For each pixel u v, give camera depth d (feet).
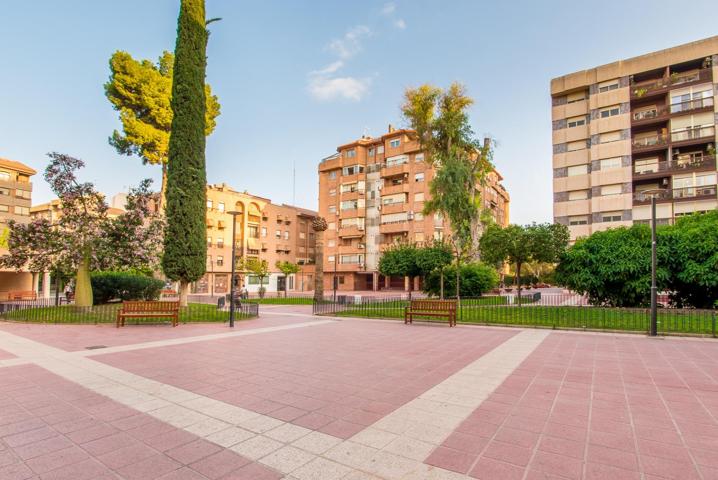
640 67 112.68
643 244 53.57
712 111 103.30
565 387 19.62
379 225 185.26
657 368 23.68
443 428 14.30
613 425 14.51
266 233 205.87
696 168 103.86
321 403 17.25
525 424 14.66
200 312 56.75
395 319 52.11
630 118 112.98
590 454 12.10
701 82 105.09
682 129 106.52
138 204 57.47
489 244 63.16
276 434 13.79
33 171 135.23
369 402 17.37
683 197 104.53
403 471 11.08
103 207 56.90
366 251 188.03
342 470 11.16
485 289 86.74
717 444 12.80
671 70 111.65
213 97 112.98
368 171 191.93
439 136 96.02
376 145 190.49
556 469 11.14
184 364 25.14
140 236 56.85
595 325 41.04
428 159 102.12
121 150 101.50
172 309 46.62
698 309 50.11
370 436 13.60
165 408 16.60
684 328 38.01
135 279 74.64
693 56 106.52
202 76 62.90
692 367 23.91
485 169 96.99
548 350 29.73
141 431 14.10
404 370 23.44
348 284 190.80
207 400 17.69
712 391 18.85
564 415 15.58
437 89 94.68
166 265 58.13
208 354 28.58
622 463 11.50
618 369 23.48
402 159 178.50
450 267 84.84
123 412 16.11
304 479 10.67
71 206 55.21
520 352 28.96
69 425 14.66
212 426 14.57
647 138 112.37
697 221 54.85
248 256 188.65
